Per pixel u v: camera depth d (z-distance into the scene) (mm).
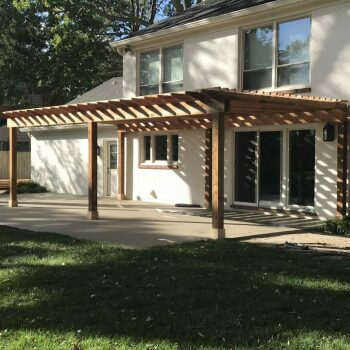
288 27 12758
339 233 10195
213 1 17562
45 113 13352
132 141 17453
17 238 9273
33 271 6711
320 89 11938
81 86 31000
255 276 6434
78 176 20109
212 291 5793
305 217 12281
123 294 5695
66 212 13570
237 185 14102
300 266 7000
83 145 19797
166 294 5664
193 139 15219
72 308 5219
